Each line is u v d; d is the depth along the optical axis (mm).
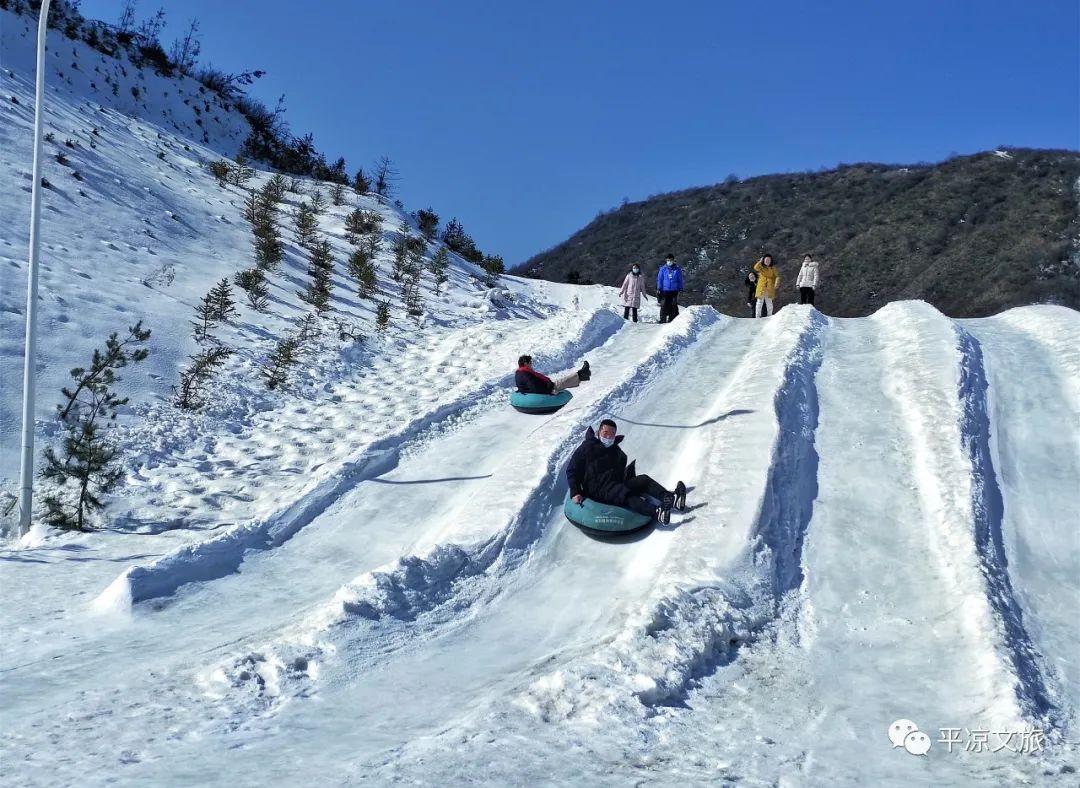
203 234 24188
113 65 39188
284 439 14164
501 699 5594
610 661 5992
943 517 8758
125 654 6727
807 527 8984
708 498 9375
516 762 4703
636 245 73750
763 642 6871
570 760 4785
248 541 9516
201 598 8164
